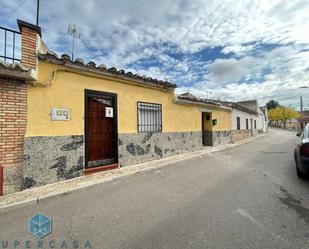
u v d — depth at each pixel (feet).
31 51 16.72
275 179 19.35
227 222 11.13
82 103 20.42
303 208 12.80
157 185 18.13
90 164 21.67
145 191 16.58
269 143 54.24
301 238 9.48
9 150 15.75
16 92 16.19
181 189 16.94
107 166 22.59
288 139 66.90
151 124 28.66
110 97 23.27
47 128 17.88
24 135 16.53
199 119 39.58
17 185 16.06
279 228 10.41
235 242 9.26
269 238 9.52
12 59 16.15
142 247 9.12
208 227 10.66
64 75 19.15
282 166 25.03
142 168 23.67
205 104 41.32
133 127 25.73
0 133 15.33
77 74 20.12
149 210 12.95
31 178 16.79
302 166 17.70
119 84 24.14
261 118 115.65
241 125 65.67
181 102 34.35
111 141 23.71
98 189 17.19
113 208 13.35
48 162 17.85
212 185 17.83
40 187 16.99
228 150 40.63
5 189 15.46
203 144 46.57
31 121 16.94
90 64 20.38
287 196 14.88
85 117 20.62
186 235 9.96
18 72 15.25
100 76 21.97
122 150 24.30
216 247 8.93
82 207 13.58
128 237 9.93
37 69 17.16
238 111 62.69
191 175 21.43
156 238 9.79
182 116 34.83
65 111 19.07
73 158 19.61
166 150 30.96
